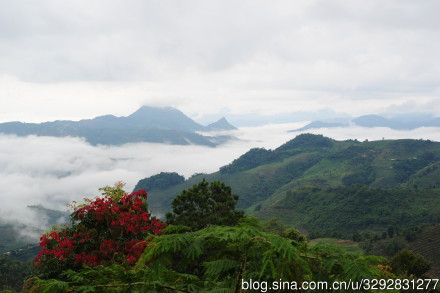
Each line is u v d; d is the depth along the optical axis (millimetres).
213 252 2684
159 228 9586
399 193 145750
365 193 146625
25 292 3018
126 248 8711
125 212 9258
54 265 8562
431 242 81250
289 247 2297
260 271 2359
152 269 2463
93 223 9648
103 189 10680
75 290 2455
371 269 2410
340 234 106438
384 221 126625
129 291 2555
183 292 2582
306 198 162375
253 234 2482
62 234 9422
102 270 2748
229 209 15414
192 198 15148
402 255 23750
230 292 2418
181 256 2592
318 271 2389
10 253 142750
